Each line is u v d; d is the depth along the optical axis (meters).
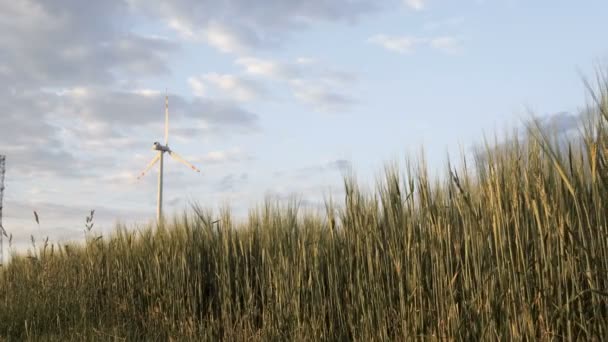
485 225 4.36
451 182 4.77
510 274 4.01
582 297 3.67
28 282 10.14
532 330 3.84
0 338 8.02
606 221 3.49
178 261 8.29
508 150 4.27
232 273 7.66
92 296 9.49
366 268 5.58
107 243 10.30
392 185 5.39
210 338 7.02
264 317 6.65
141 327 8.38
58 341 7.44
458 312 4.53
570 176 3.73
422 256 5.01
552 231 3.84
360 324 5.50
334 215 6.19
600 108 3.52
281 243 6.95
